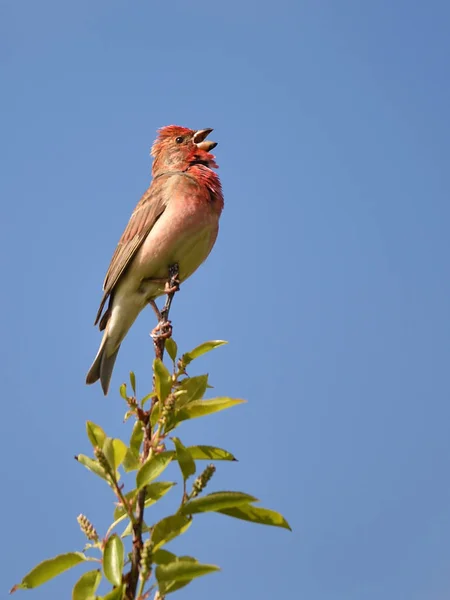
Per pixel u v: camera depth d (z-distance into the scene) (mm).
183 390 7258
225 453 6918
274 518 6625
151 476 6387
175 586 5953
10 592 6316
